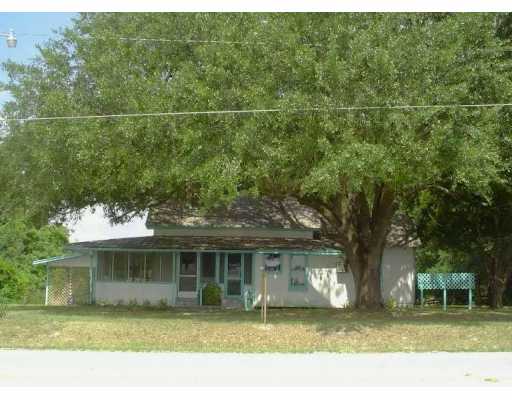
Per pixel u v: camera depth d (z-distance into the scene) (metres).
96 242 32.16
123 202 25.61
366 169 16.28
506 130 19.03
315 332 18.89
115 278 31.86
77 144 18.22
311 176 16.48
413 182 18.52
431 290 38.94
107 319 21.34
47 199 21.52
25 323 19.72
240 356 15.94
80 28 21.06
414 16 17.91
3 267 38.97
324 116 16.61
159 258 31.72
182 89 17.84
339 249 30.89
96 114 19.17
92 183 20.66
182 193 23.30
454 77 17.86
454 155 17.02
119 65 18.64
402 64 16.81
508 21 21.53
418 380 12.71
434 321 21.31
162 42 19.02
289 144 17.30
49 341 17.80
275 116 17.14
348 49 17.25
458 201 31.16
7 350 16.72
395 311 26.23
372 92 16.42
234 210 33.97
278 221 33.19
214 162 16.95
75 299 34.28
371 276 25.84
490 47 18.45
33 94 20.53
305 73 17.20
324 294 31.55
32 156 19.94
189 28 18.88
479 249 34.53
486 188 19.30
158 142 18.33
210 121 17.70
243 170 17.62
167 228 33.09
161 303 30.16
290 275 31.59
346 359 15.50
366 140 17.17
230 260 31.67
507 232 31.39
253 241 31.97
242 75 17.83
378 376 13.15
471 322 21.00
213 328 19.28
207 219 32.94
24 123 20.30
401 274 32.34
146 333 18.58
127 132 17.58
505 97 18.20
